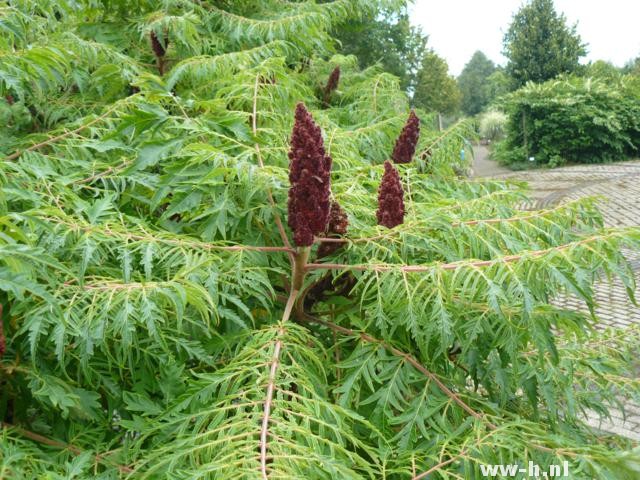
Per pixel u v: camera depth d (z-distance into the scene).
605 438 1.02
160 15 1.17
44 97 1.03
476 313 0.68
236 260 0.71
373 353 0.71
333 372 0.74
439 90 14.74
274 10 1.52
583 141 8.17
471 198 1.13
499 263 0.61
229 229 0.84
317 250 0.80
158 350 0.66
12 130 1.03
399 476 0.67
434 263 0.66
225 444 0.50
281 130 0.93
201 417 0.54
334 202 0.77
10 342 0.60
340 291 0.82
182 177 0.78
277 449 0.46
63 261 0.66
